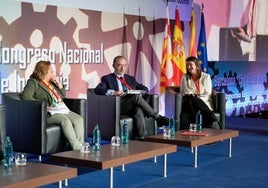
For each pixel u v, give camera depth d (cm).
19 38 662
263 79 1095
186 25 951
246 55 1084
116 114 634
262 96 1101
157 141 546
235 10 1059
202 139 542
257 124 952
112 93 661
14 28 655
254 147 696
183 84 741
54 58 708
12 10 652
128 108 652
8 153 387
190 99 697
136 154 443
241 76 1080
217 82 1030
